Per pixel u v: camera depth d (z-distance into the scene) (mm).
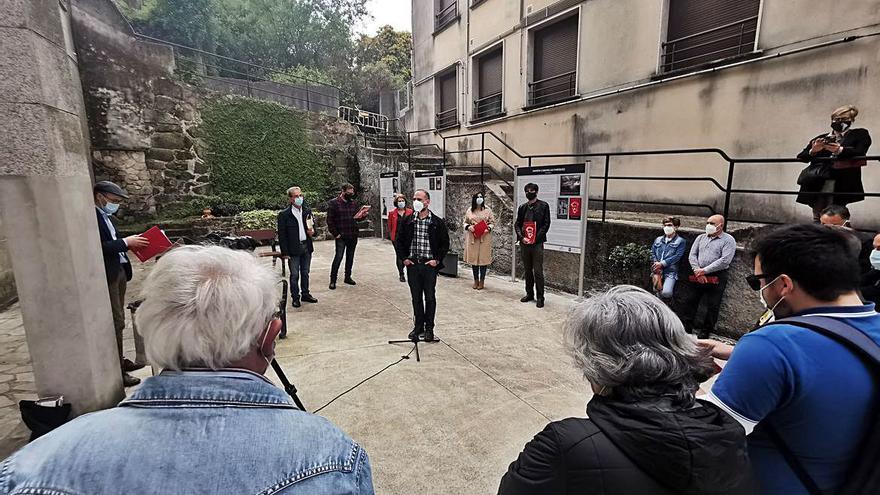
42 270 2223
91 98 9031
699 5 5977
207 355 689
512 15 9047
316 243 10781
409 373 3371
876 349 911
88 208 2457
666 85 6328
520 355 3766
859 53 4465
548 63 8594
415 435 2545
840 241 1006
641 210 6875
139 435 605
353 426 2633
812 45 4797
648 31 6496
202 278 725
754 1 5395
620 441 808
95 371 2408
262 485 600
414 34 13094
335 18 18141
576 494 801
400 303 5391
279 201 11758
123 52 9375
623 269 5266
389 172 10367
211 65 12469
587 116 7605
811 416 914
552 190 5684
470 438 2523
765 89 5250
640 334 914
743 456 822
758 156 5391
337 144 13266
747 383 953
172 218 10211
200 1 12047
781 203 5254
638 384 881
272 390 729
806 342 936
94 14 8922
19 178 2129
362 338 4156
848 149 3529
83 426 626
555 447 842
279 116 12047
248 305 726
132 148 9578
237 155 11422
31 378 3387
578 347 991
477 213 6211
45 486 556
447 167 10516
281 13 16516
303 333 4285
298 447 651
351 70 19516
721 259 4055
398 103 18688
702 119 5934
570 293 5996
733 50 5617
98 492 558
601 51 7250
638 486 774
